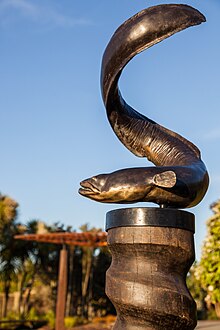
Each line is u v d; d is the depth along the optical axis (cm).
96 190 376
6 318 2270
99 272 2722
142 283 356
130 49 385
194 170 385
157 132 440
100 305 2683
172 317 352
